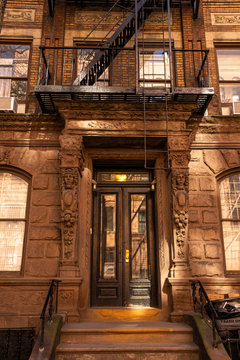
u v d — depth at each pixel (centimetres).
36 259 705
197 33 890
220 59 893
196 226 735
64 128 745
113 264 780
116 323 638
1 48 883
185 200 696
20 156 768
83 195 751
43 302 670
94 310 692
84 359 517
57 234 719
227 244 743
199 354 526
